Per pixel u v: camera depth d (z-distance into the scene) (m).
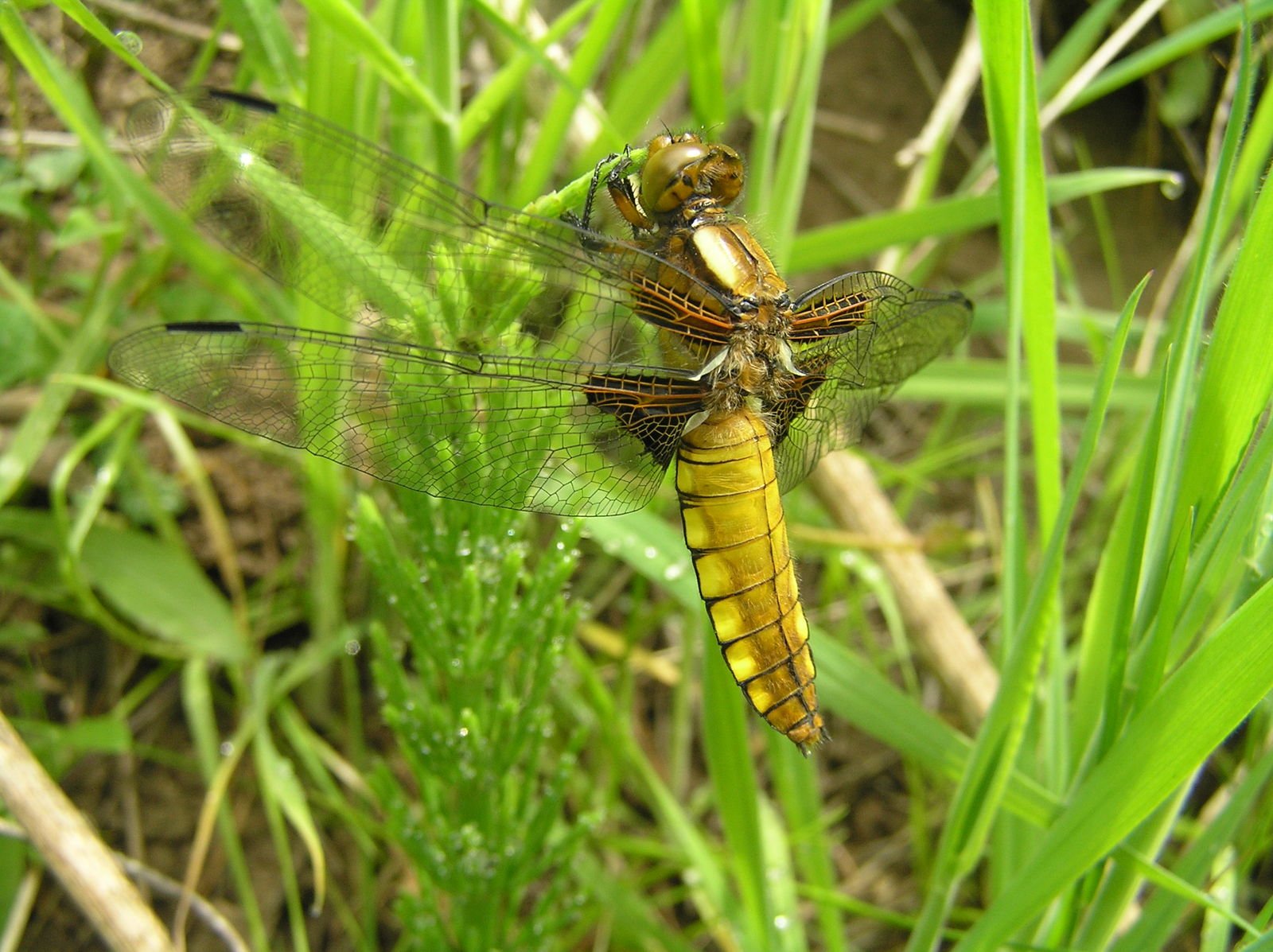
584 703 0.15
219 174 0.10
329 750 0.15
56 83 0.11
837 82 0.20
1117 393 0.14
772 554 0.11
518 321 0.10
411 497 0.11
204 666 0.14
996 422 0.19
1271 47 0.14
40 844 0.11
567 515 0.10
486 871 0.11
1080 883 0.10
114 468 0.13
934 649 0.14
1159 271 0.19
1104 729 0.10
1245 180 0.12
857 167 0.19
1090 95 0.13
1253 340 0.09
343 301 0.10
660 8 0.17
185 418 0.14
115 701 0.15
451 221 0.10
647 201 0.11
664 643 0.17
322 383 0.10
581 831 0.12
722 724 0.12
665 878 0.16
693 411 0.11
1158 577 0.10
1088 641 0.11
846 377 0.11
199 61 0.14
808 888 0.14
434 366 0.10
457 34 0.11
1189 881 0.11
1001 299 0.17
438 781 0.13
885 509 0.15
